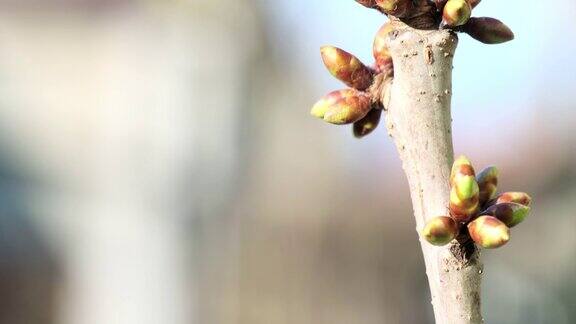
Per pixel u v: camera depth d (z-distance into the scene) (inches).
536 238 35.9
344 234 42.8
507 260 36.1
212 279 43.2
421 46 12.0
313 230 43.5
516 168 36.5
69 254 43.1
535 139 36.4
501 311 35.7
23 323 41.7
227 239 43.7
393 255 41.8
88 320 42.7
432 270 12.0
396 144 12.1
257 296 42.9
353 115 12.3
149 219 43.3
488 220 11.7
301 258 43.1
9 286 41.7
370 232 42.8
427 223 11.7
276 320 42.1
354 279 42.0
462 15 11.9
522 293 35.5
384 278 41.6
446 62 12.0
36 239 42.8
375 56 12.4
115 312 42.5
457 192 11.8
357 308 41.8
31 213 42.8
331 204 43.1
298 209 43.9
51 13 43.9
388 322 41.5
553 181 35.6
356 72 12.4
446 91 12.0
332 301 42.3
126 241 43.1
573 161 35.7
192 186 43.9
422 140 12.0
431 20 12.1
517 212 11.9
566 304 34.6
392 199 42.3
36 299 42.0
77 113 43.7
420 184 12.0
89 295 42.8
